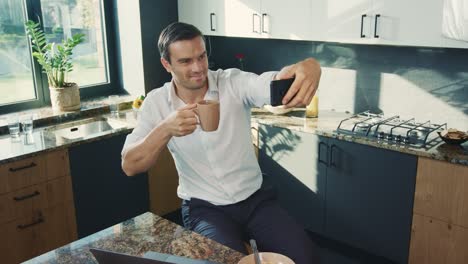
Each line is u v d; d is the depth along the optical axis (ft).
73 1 11.84
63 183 9.37
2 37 10.75
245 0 10.91
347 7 9.26
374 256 9.91
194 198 6.25
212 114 4.78
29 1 11.03
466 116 9.26
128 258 3.54
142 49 11.96
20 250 8.88
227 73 6.31
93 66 12.58
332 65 11.17
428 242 8.66
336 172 9.71
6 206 8.50
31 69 11.42
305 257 5.35
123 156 5.32
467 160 7.73
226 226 5.76
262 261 3.85
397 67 10.05
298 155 10.30
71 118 11.02
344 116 10.84
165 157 11.38
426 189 8.42
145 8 11.78
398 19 8.64
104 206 10.27
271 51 12.24
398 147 8.55
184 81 5.64
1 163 8.24
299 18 10.05
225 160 6.11
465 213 8.02
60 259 4.46
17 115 10.75
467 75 9.07
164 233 4.97
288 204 10.82
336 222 10.01
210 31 11.87
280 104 4.54
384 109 10.48
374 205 9.27
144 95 12.34
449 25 7.85
